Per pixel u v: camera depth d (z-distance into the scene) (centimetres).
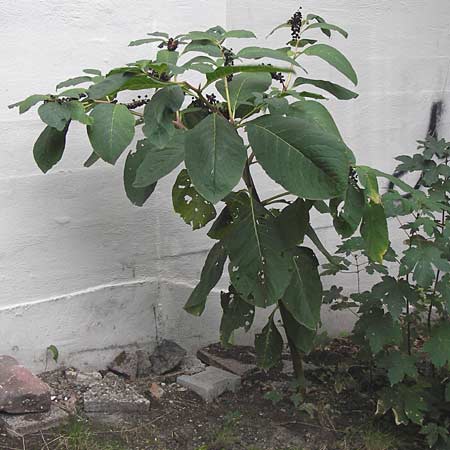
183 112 223
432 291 256
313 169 192
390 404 234
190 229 280
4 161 242
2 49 236
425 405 232
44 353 257
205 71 210
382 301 237
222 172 189
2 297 248
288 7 287
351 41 303
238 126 208
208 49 215
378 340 233
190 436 234
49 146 211
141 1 256
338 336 313
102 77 221
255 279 213
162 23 262
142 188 227
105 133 199
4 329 249
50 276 255
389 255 239
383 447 233
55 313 257
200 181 189
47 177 249
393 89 316
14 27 237
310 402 255
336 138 195
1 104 238
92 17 249
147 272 274
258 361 243
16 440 221
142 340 277
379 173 217
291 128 199
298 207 220
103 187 259
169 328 283
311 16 244
